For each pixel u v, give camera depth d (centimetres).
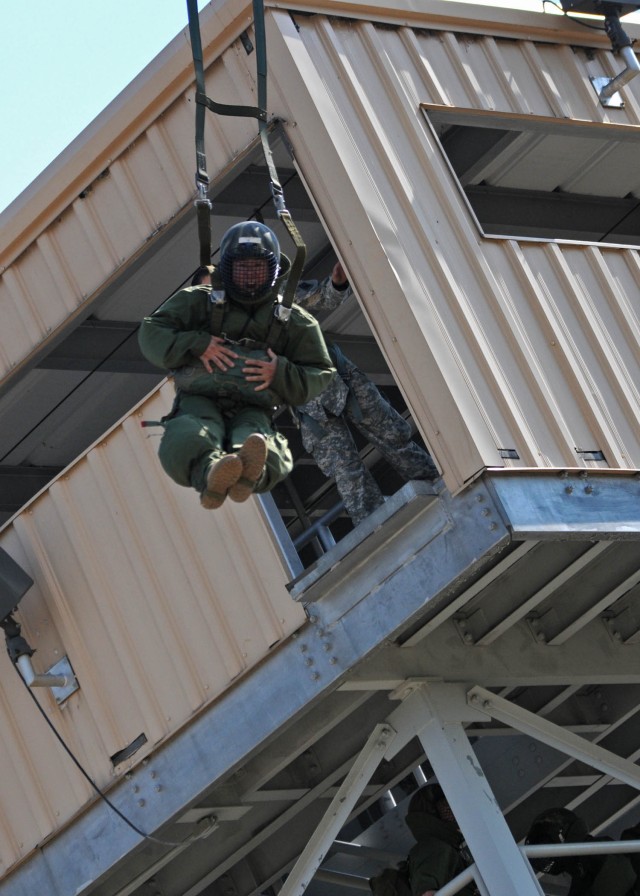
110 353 1859
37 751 1608
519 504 1305
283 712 1400
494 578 1411
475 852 1407
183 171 1526
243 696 1437
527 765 1950
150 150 1555
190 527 1504
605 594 1609
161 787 1493
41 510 1638
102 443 1588
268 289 1163
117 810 1505
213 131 1508
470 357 1382
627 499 1397
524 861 1405
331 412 1453
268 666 1422
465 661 1525
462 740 1463
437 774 1455
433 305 1389
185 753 1477
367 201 1412
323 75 1476
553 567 1509
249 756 1433
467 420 1327
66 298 1619
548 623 1623
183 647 1491
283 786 1672
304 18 1509
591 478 1387
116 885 1691
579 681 1659
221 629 1462
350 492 1443
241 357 1162
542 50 1738
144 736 1511
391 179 1455
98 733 1552
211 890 1984
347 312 1956
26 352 1648
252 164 1666
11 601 1564
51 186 1611
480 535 1291
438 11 1622
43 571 1622
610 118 1745
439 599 1313
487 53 1662
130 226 1565
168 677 1500
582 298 1519
